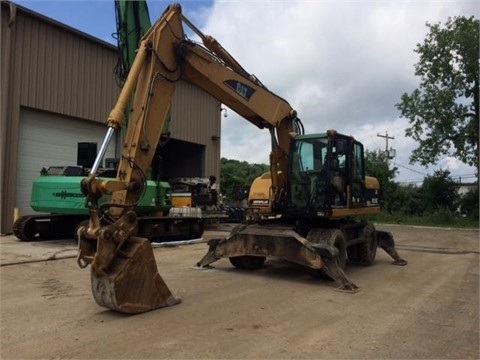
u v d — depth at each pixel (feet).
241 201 86.28
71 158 58.49
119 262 20.27
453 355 16.43
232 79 28.78
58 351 15.94
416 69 107.76
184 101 77.66
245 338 17.57
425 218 105.29
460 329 19.49
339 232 30.53
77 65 58.23
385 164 122.21
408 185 123.75
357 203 34.60
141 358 15.39
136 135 22.75
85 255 19.95
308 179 31.30
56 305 21.91
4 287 25.67
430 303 23.98
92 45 60.13
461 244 56.70
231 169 168.76
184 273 30.91
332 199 30.99
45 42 54.39
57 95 55.77
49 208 41.98
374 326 19.57
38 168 54.75
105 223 20.33
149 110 23.53
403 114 109.40
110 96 62.64
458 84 102.68
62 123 57.36
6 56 50.06
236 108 30.35
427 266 37.27
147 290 21.03
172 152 87.92
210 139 84.02
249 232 30.45
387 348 16.92
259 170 175.52
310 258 27.53
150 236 46.55
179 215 50.08
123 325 18.89
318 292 25.81
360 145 35.65
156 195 45.32
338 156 31.45
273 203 32.24
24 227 43.80
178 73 25.48
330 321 20.15
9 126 50.75
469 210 108.06
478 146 101.65
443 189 112.68
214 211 68.95
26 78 52.37
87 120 59.98
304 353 16.16
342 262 30.60
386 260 40.29
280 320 20.11
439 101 103.60
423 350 16.83
